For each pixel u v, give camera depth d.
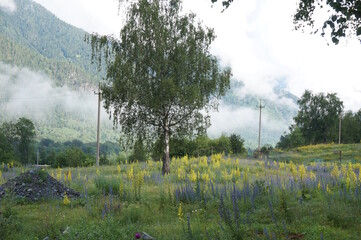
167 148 30.27
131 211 12.25
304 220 10.16
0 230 9.51
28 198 16.59
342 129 100.50
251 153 58.72
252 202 11.97
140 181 17.31
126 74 28.22
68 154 68.75
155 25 29.09
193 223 10.85
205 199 13.54
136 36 29.41
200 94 28.53
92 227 8.40
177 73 28.72
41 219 12.16
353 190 15.10
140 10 29.78
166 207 13.84
